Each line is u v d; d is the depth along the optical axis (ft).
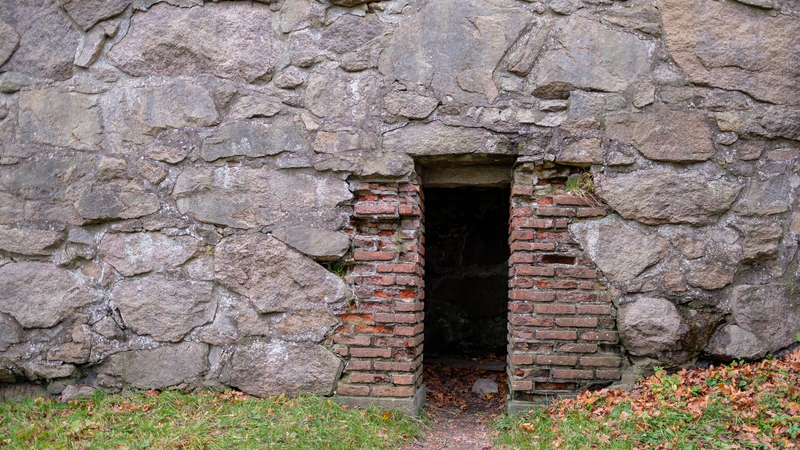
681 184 11.75
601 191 11.78
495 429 11.66
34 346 12.39
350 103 12.14
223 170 12.20
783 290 11.78
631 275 11.72
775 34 11.98
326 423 10.90
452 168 12.90
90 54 12.62
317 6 12.25
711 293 11.75
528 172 12.08
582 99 11.87
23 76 12.85
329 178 12.10
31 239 12.46
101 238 12.38
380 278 12.00
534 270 11.84
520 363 11.72
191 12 12.44
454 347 19.58
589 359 11.65
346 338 11.94
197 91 12.32
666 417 10.12
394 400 11.81
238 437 10.19
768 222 11.78
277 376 11.91
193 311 12.07
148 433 10.38
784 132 11.84
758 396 10.38
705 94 11.91
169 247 12.20
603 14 11.98
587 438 9.95
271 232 12.08
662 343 11.55
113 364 12.17
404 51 12.11
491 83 11.97
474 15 12.05
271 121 12.22
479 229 19.54
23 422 11.02
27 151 12.67
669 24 11.94
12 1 13.00
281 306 11.98
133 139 12.40
